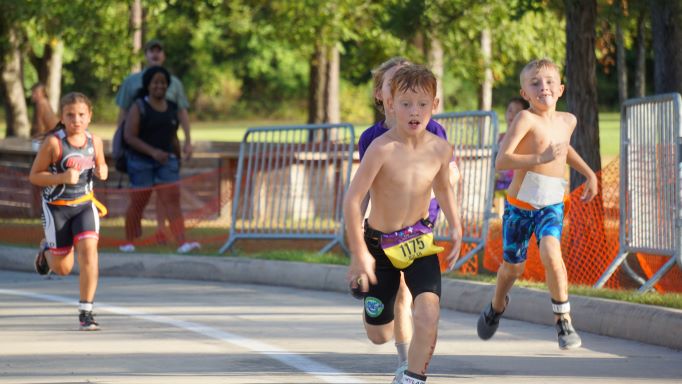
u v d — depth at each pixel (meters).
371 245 9.55
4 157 32.06
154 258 21.22
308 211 22.23
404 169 9.37
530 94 12.53
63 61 72.50
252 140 23.12
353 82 43.72
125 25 39.78
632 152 16.08
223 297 17.64
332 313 15.62
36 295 17.88
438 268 9.46
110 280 20.58
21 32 44.12
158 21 41.84
